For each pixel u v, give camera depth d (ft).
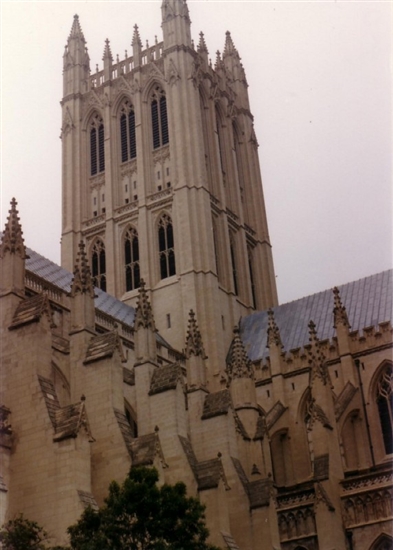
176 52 428.56
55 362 226.17
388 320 334.24
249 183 459.32
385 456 296.51
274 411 320.29
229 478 235.40
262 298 429.79
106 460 189.57
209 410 247.29
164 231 398.83
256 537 226.99
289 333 368.68
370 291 362.74
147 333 245.04
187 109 415.44
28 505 166.09
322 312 370.32
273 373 331.57
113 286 397.19
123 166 426.92
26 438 172.55
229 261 403.75
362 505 254.68
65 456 166.50
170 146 409.69
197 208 394.32
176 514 149.18
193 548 148.87
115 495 148.56
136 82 433.48
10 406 177.58
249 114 481.87
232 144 450.30
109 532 143.54
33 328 182.91
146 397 232.73
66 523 160.45
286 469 313.12
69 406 173.78
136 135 423.64
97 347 205.26
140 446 189.98
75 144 441.27
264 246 444.14
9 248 196.03
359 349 319.47
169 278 386.11
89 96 451.94
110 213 413.18
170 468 215.31
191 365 258.16
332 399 283.18
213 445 241.96
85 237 419.13
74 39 468.34
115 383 199.11
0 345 185.26
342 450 289.12
